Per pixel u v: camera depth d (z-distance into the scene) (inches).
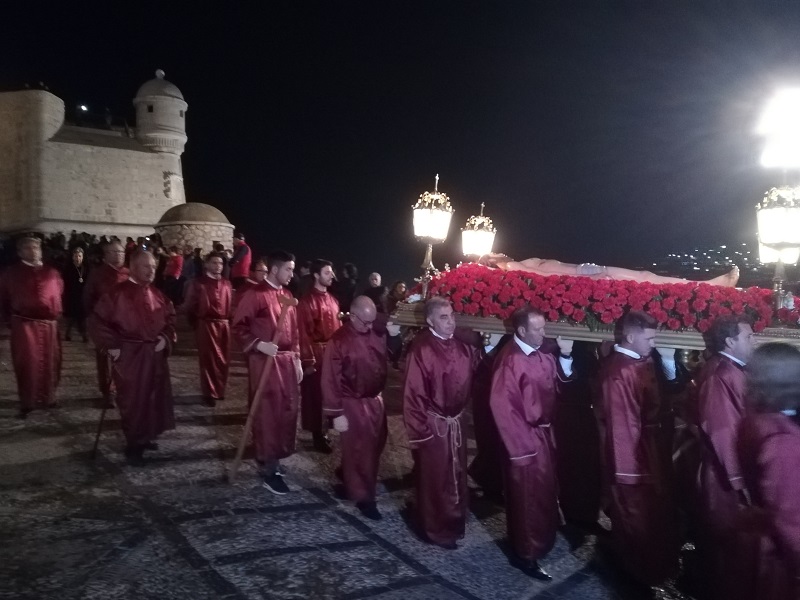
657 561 182.1
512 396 185.5
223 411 328.8
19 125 1427.2
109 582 166.1
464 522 200.7
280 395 233.3
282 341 236.5
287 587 169.9
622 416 182.4
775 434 116.3
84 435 275.9
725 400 165.6
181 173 1632.6
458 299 221.6
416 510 200.7
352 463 215.2
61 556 177.5
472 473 244.8
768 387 118.7
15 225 1432.1
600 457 223.3
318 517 213.0
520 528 186.5
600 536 218.4
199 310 336.2
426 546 199.9
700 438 178.9
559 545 210.5
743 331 168.2
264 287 241.1
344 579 176.4
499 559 196.7
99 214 1487.5
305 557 186.2
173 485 229.9
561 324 210.8
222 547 187.9
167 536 192.1
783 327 201.8
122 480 231.6
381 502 231.0
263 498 224.5
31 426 283.6
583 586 185.2
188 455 260.8
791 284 273.0
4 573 167.3
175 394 358.6
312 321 275.3
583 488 223.8
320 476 250.5
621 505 184.5
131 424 248.4
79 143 1472.7
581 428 223.5
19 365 292.0
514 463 185.2
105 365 313.9
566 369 212.8
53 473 233.9
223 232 1243.2
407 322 225.0
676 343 203.5
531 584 183.8
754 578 126.3
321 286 280.4
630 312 188.9
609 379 184.9
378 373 216.2
